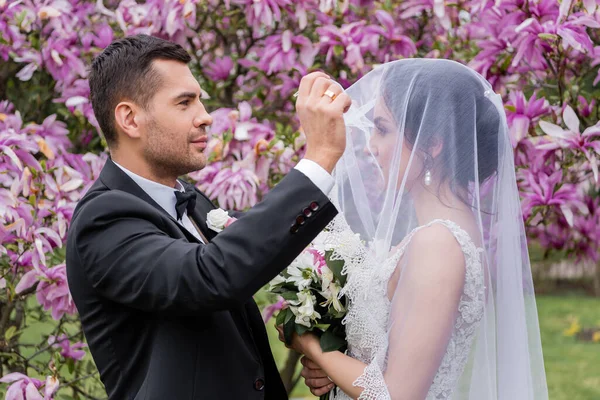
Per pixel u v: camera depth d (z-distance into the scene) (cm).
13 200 261
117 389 189
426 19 331
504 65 280
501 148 203
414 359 180
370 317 192
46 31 304
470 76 201
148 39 196
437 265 183
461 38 323
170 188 202
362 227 212
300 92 180
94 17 328
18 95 322
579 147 261
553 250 338
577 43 253
